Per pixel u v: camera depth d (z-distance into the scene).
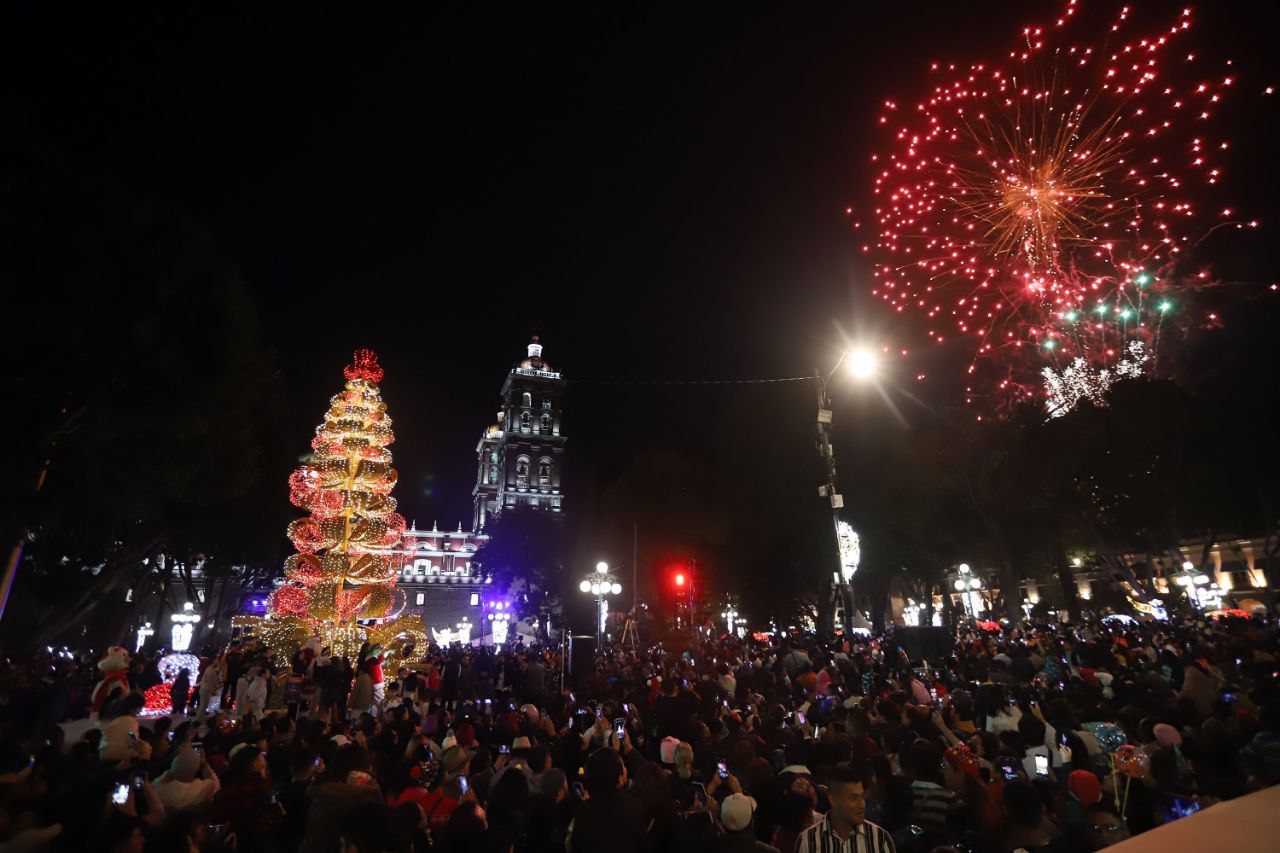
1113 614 37.84
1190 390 30.81
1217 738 6.42
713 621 44.41
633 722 11.55
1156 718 8.77
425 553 101.75
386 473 29.97
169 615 60.28
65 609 23.67
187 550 33.97
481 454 119.00
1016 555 38.25
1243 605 42.88
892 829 6.04
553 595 63.84
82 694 20.12
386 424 30.77
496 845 4.58
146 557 28.88
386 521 29.81
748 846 4.88
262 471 31.81
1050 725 8.26
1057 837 5.15
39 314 14.79
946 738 7.93
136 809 6.46
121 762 8.40
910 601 62.16
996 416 35.81
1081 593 51.34
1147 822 6.07
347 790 5.44
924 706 9.62
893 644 19.34
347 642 27.20
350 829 4.24
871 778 6.31
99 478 18.67
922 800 6.07
